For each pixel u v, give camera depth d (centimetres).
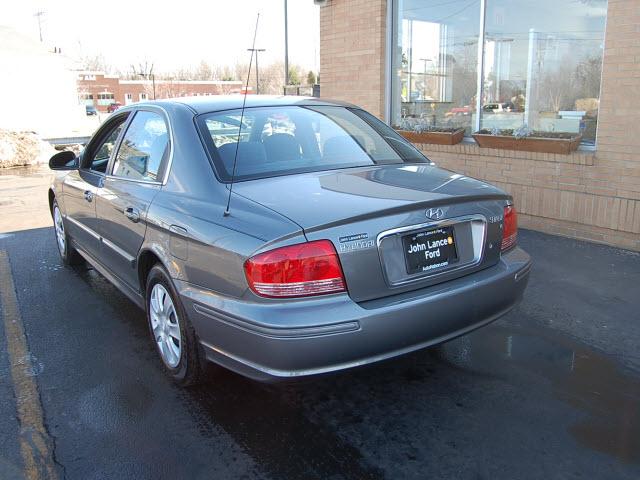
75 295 523
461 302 301
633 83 582
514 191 707
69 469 279
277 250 266
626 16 576
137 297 406
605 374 361
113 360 394
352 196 299
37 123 3778
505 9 729
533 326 432
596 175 626
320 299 269
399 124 876
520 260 343
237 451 291
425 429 306
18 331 444
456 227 312
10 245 710
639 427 304
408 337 286
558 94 687
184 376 342
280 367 269
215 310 291
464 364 377
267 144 359
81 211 504
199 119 364
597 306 465
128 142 430
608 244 629
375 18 868
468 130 800
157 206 350
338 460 282
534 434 300
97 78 6397
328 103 433
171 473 275
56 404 338
